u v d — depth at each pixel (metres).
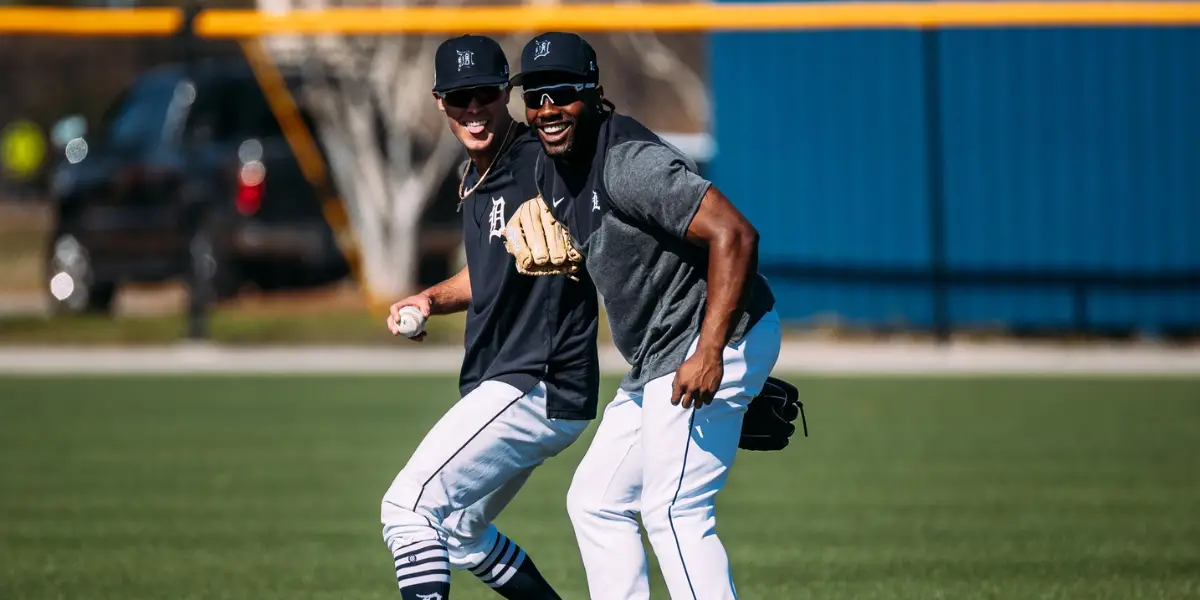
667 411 15.08
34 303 65.31
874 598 20.59
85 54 101.38
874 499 28.14
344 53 57.88
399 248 59.41
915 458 32.53
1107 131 52.38
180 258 54.09
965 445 34.09
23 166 84.25
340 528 25.72
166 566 22.80
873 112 53.25
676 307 15.16
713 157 54.41
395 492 15.93
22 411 39.56
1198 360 48.19
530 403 16.16
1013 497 28.14
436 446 16.03
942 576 21.91
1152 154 52.25
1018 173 52.84
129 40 101.38
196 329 51.34
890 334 53.47
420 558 15.54
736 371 15.05
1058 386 43.28
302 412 39.28
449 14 47.72
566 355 16.31
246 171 53.97
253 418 38.34
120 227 54.38
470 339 16.66
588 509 16.09
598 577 16.00
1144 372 45.91
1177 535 24.72
